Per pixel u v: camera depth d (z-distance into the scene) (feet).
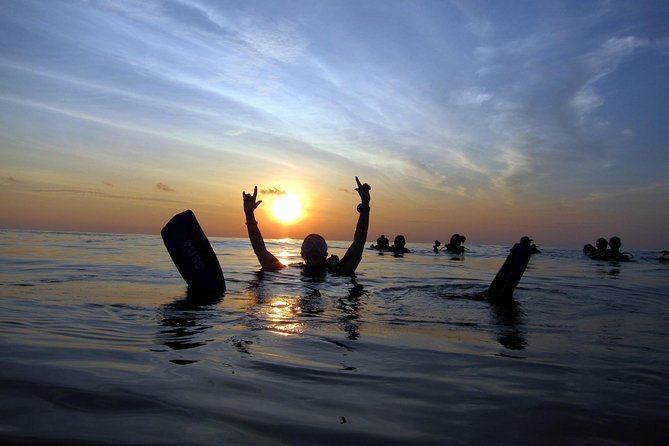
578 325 12.64
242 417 5.83
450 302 16.14
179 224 16.85
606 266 40.52
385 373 7.96
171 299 15.16
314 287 18.95
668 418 6.19
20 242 52.85
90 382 6.89
